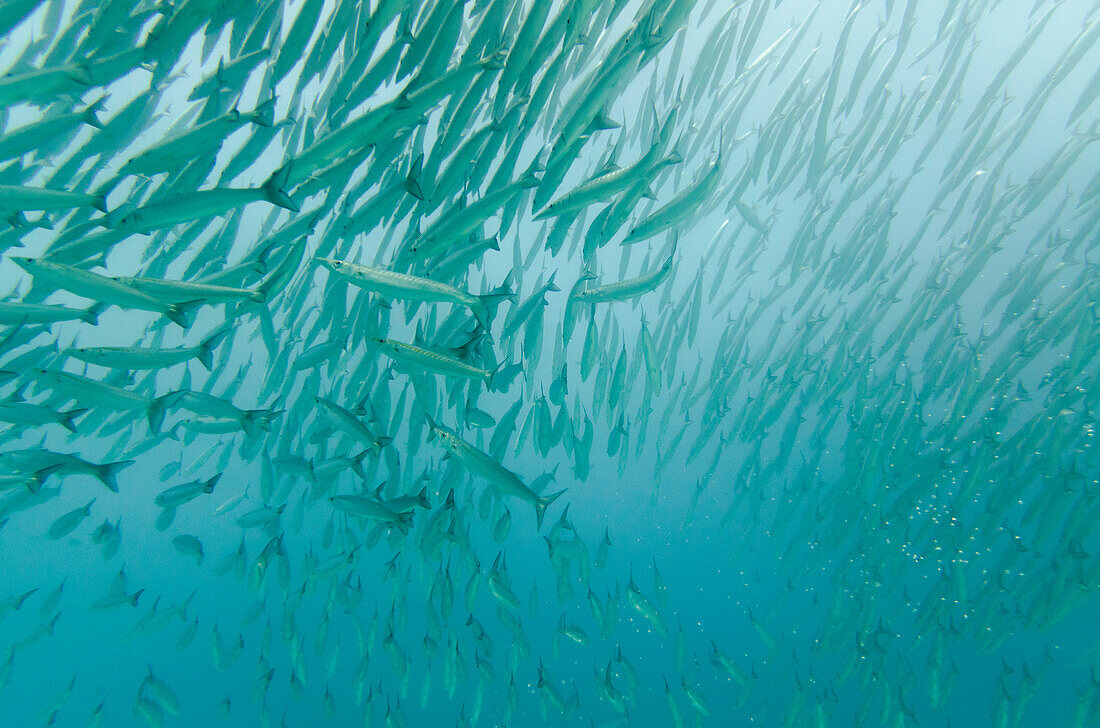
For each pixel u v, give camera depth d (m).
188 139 2.72
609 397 4.12
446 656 3.80
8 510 3.78
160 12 2.74
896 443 4.81
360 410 3.53
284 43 2.75
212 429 4.03
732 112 4.91
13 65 3.22
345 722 5.12
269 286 3.22
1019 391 4.78
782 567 4.86
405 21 2.66
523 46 2.62
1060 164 4.81
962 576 4.07
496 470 2.71
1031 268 5.15
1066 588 3.92
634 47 2.53
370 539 3.78
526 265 4.34
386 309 3.92
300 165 2.59
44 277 2.43
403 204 3.66
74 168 3.23
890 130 4.89
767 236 5.36
